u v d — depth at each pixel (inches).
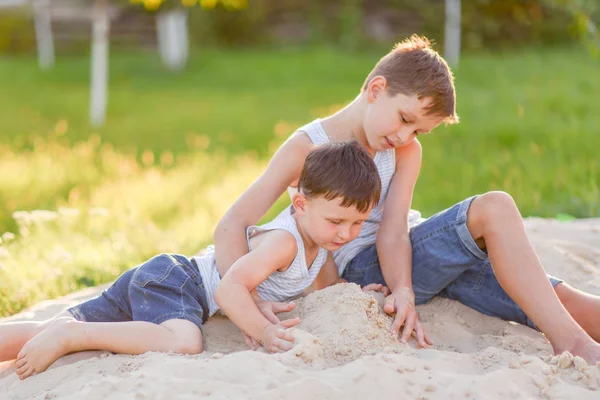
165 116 445.4
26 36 716.7
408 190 126.5
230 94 519.8
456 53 583.2
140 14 703.7
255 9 714.2
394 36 684.7
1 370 112.0
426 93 114.1
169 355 102.8
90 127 418.6
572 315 116.0
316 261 118.3
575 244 165.0
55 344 104.7
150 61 649.0
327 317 106.7
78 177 290.5
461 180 273.4
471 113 393.1
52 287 159.3
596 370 97.1
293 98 490.6
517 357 100.7
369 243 128.7
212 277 118.3
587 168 267.3
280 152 123.4
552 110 398.9
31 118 446.3
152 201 250.1
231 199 252.7
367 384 90.4
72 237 193.0
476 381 92.4
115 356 105.0
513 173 268.2
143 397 88.4
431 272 119.4
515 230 109.9
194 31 707.4
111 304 117.5
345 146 111.8
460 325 120.9
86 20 709.3
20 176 288.8
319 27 705.6
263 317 106.2
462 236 115.0
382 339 104.6
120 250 186.5
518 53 631.2
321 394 88.1
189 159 326.3
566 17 663.1
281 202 247.4
